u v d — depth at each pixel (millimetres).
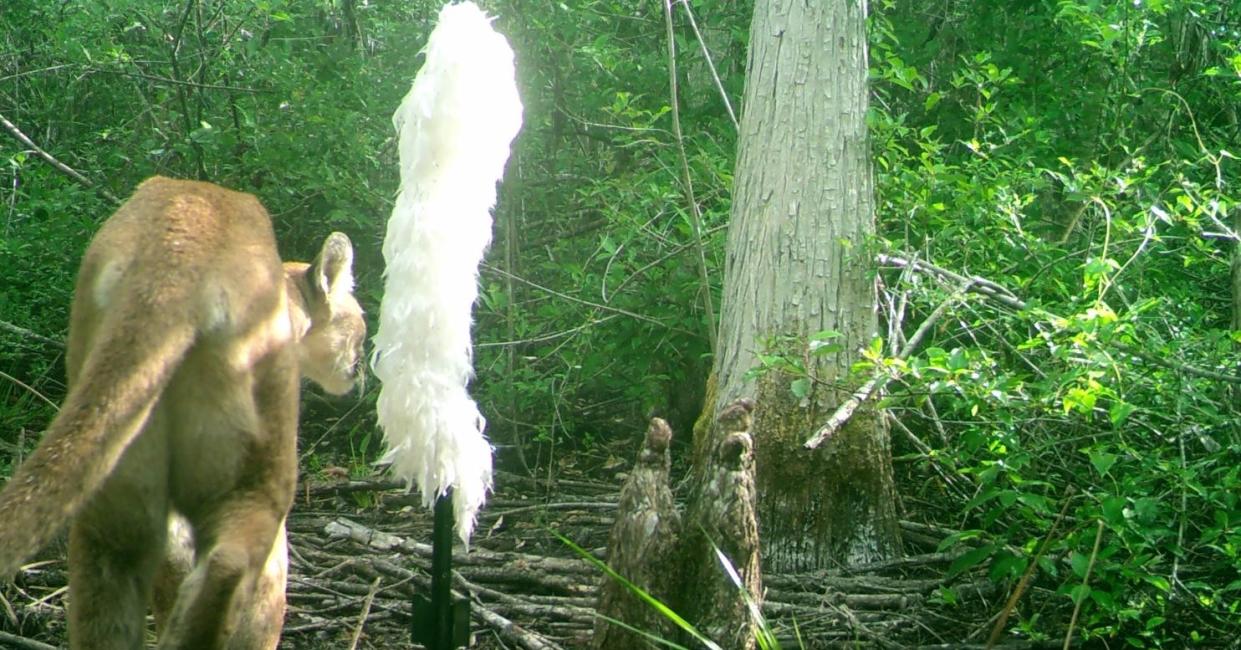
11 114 10461
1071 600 5500
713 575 3957
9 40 10508
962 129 8344
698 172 7777
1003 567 5125
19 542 3152
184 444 3689
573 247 8805
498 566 6164
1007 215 6406
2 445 7512
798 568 6125
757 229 6332
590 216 9336
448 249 3539
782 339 5734
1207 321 6875
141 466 3648
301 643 5336
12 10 10484
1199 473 5375
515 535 6848
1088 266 5445
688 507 4121
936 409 6680
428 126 3566
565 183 9250
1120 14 7195
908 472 7246
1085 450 5152
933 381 5355
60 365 8883
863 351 5266
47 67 10219
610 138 8828
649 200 7352
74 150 10086
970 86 8188
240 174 8836
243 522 3658
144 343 3498
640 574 4031
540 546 6684
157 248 3707
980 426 5832
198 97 9102
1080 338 4988
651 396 7949
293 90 8297
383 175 8555
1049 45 8305
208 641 3453
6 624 5340
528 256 9258
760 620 3682
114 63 8945
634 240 7832
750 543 3977
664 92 8336
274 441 3773
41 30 10141
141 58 9344
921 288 6230
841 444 6129
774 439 6141
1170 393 5242
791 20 6359
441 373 3555
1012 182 6734
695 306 7570
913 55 8305
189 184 4062
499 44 3652
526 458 8281
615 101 8133
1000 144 7730
